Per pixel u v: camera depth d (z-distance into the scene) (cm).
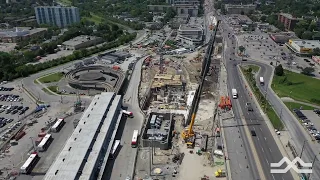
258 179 19062
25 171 19462
